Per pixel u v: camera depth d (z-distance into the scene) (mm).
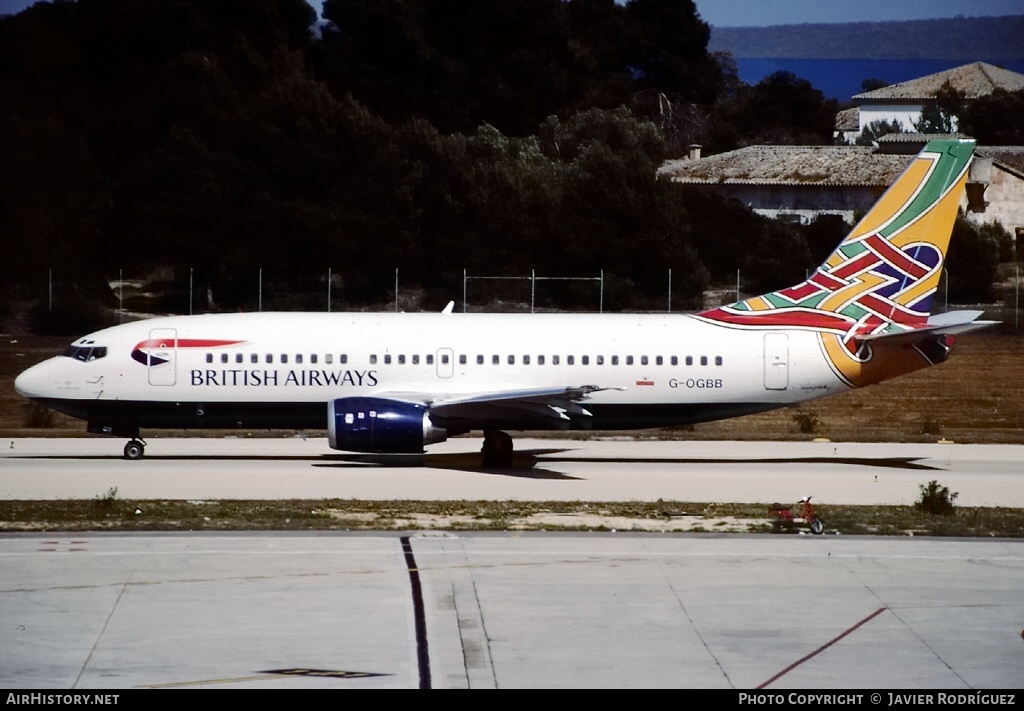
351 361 165375
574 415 167500
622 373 167375
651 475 158875
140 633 82938
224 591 93062
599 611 89500
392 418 156750
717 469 166375
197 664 77062
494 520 121312
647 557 106000
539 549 108375
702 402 168500
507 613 88625
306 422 167125
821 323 169750
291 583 95625
